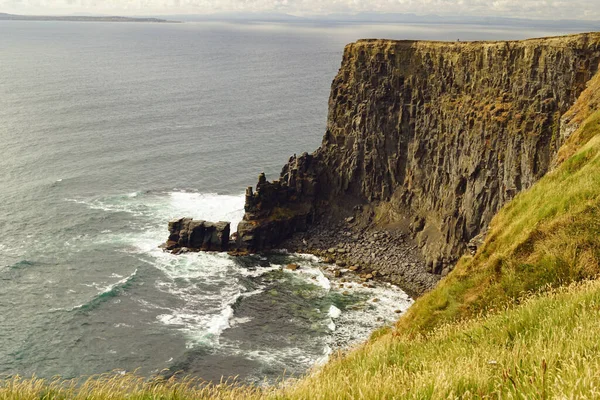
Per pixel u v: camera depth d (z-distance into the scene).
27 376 56.94
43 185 114.88
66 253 86.06
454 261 82.81
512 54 81.50
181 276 80.19
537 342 12.55
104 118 180.88
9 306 70.69
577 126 53.66
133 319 68.56
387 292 77.69
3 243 88.44
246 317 69.75
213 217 102.75
